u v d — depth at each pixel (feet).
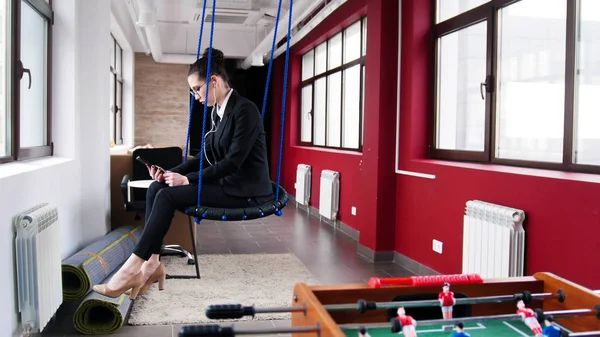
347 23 21.71
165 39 32.60
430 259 14.16
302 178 27.12
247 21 25.66
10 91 10.14
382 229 16.42
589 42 9.49
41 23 12.27
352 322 4.71
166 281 13.41
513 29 11.75
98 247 12.25
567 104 9.93
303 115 30.86
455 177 12.85
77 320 9.72
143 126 33.55
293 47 30.63
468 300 4.55
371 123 16.88
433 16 15.21
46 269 8.87
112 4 21.40
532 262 10.03
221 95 8.49
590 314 4.33
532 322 4.15
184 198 7.96
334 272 14.89
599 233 8.38
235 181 8.20
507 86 12.01
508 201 10.76
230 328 3.72
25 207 8.91
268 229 22.00
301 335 4.21
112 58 26.89
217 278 13.80
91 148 14.46
